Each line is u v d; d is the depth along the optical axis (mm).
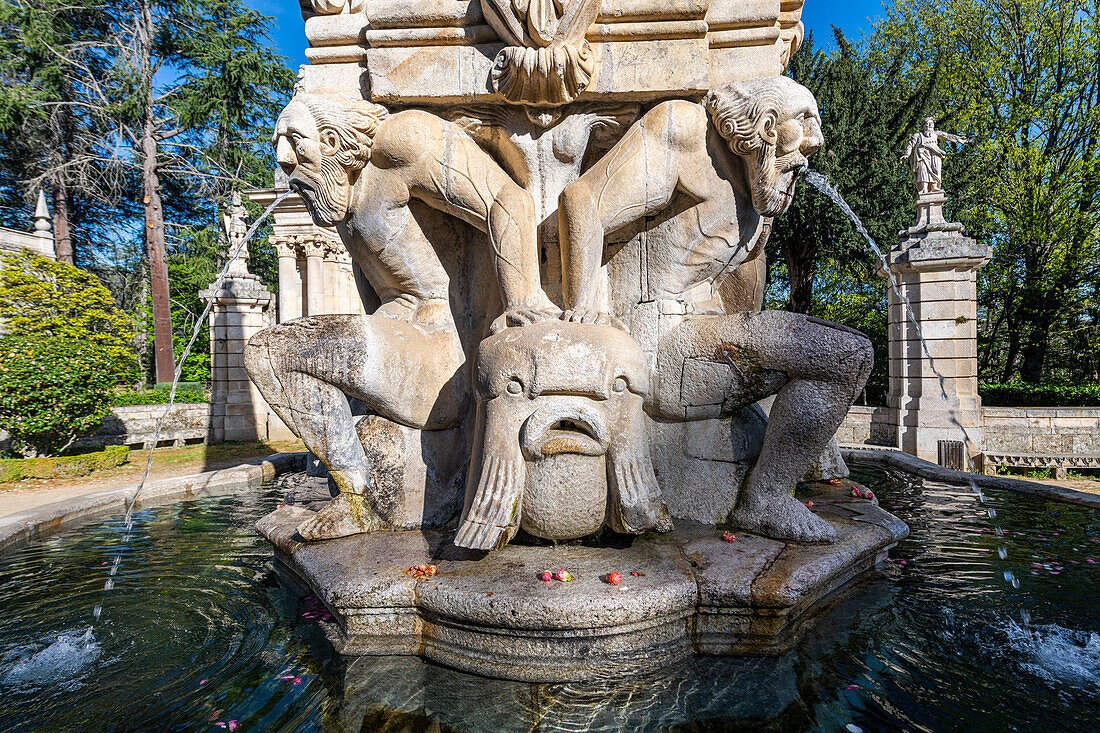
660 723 1894
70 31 20906
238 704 2070
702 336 3137
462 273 3467
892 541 3158
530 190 3330
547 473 2475
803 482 4324
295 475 6738
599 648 2178
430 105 3172
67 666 2410
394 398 3080
